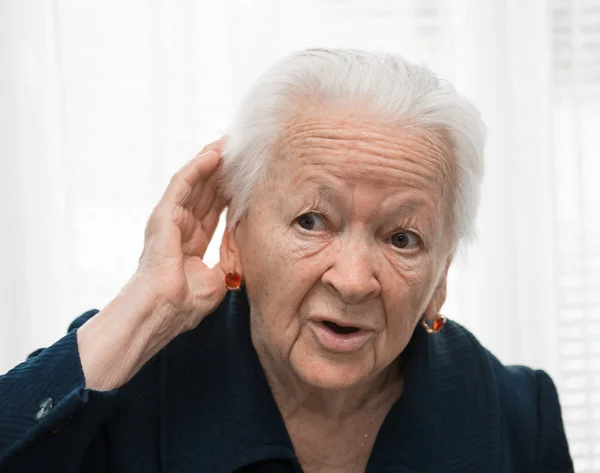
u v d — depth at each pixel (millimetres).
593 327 2352
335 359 1270
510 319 2291
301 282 1244
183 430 1377
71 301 2211
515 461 1505
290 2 2297
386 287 1254
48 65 2141
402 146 1217
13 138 2139
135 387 1397
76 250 2258
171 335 1354
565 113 2338
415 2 2320
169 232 1344
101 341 1269
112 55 2246
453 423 1461
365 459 1469
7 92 2125
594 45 2320
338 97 1228
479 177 1344
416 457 1421
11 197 2150
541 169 2264
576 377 2348
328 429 1450
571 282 2346
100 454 1371
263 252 1276
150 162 2256
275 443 1358
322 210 1230
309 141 1225
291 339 1283
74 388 1215
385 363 1317
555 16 2311
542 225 2271
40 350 1373
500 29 2256
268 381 1436
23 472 1205
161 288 1314
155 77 2203
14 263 2162
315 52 1285
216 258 2291
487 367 1539
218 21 2225
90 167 2260
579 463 2354
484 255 2295
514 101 2260
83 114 2246
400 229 1254
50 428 1176
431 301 1425
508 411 1529
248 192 1301
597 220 2346
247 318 1454
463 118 1275
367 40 2314
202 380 1415
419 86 1250
